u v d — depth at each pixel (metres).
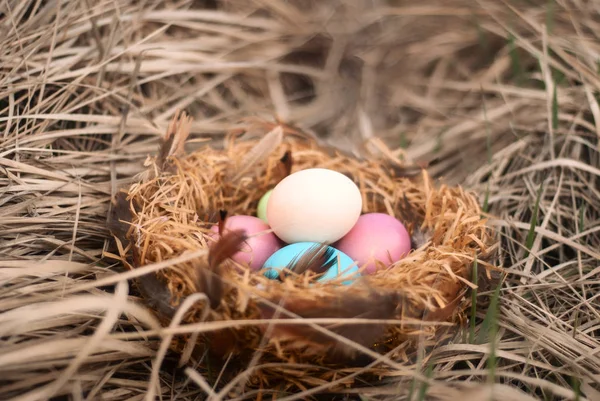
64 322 0.52
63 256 0.57
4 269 0.51
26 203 0.57
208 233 0.56
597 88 0.66
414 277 0.51
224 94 0.76
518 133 0.71
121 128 0.64
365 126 0.75
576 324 0.55
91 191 0.61
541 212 0.65
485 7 0.76
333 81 0.79
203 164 0.62
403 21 0.81
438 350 0.53
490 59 0.78
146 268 0.48
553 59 0.73
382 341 0.50
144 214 0.54
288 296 0.48
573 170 0.65
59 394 0.49
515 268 0.61
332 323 0.48
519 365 0.55
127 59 0.69
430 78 0.80
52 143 0.64
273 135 0.62
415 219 0.60
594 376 0.51
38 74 0.65
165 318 0.50
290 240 0.56
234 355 0.49
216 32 0.76
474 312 0.53
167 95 0.72
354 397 0.52
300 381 0.50
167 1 0.74
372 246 0.57
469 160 0.71
